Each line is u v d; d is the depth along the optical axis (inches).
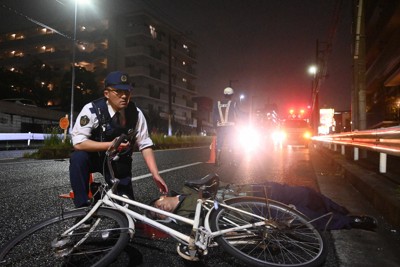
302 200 130.3
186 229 98.4
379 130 221.3
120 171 106.5
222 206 97.8
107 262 86.0
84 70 1325.0
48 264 95.5
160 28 1707.7
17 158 424.5
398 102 897.5
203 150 610.5
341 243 113.3
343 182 244.5
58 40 1653.5
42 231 114.9
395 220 131.9
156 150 592.1
